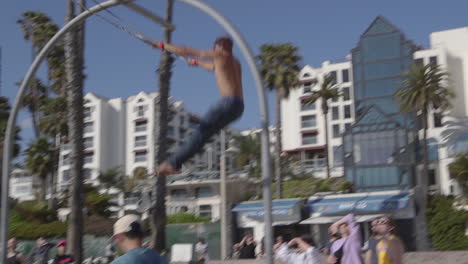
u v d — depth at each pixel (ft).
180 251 68.74
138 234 12.71
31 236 130.00
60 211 179.73
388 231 24.30
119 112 327.26
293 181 188.14
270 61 162.50
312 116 265.95
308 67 272.10
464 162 188.96
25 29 188.14
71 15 67.10
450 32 249.14
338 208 130.41
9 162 28.30
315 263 28.50
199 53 15.15
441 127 222.07
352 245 26.76
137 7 24.17
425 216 138.41
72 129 66.33
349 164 181.16
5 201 27.78
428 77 180.65
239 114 14.71
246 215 134.72
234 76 14.88
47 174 190.90
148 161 313.53
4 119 169.17
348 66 262.67
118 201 248.32
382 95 206.28
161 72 72.02
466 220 141.90
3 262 27.02
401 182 172.55
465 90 240.94
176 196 247.09
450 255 48.57
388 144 177.06
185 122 329.52
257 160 239.91
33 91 207.51
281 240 54.29
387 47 209.26
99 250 121.19
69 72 67.31
